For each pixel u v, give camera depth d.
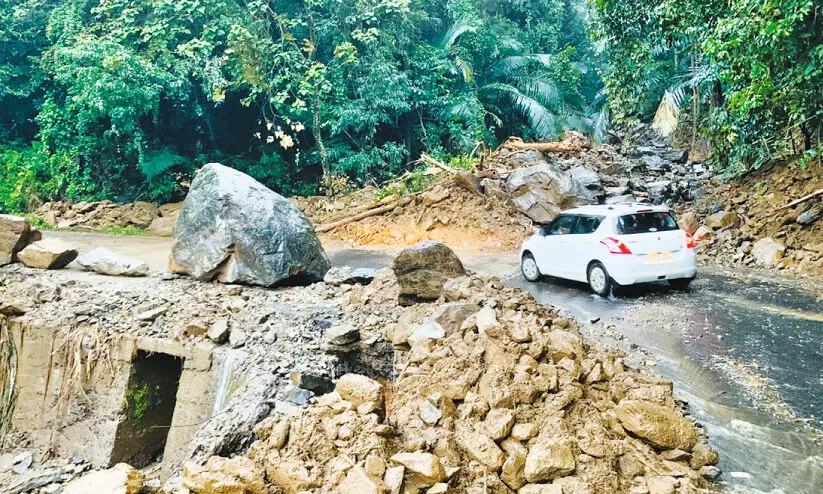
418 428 4.46
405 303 8.16
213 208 9.95
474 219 16.45
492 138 25.48
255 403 6.06
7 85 22.97
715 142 16.45
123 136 22.70
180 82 20.28
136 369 7.84
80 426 7.76
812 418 4.75
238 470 4.10
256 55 20.20
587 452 4.02
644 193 16.84
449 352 5.52
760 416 4.83
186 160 23.34
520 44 27.27
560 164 19.42
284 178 24.72
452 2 25.80
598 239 9.06
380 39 22.72
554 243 10.11
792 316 7.70
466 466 4.04
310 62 21.02
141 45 22.11
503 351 5.32
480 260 13.38
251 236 9.77
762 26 9.50
